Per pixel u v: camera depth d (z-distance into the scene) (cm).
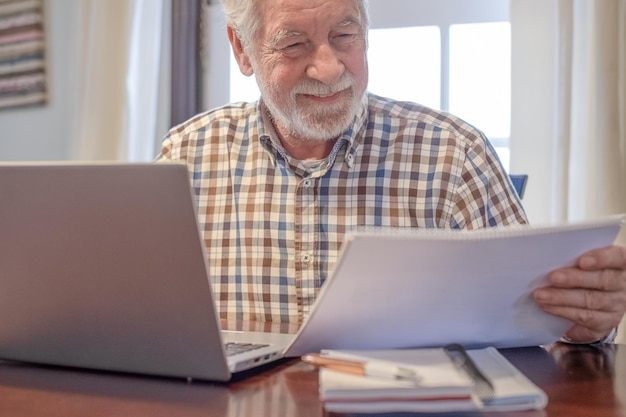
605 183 183
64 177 69
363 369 65
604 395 70
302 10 117
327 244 129
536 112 199
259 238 132
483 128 216
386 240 67
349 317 75
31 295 77
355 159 131
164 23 239
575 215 190
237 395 70
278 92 123
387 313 75
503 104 213
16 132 266
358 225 128
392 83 224
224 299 134
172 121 233
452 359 71
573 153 191
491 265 74
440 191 128
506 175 134
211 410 66
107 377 78
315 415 64
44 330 80
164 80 240
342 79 120
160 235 69
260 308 131
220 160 139
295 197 131
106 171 68
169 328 73
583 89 191
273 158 133
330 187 130
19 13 261
